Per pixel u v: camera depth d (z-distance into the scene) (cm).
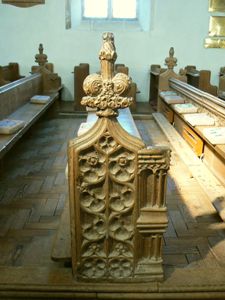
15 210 262
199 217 254
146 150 154
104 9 714
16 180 319
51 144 435
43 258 202
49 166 357
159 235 170
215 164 319
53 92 588
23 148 416
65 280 178
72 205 164
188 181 319
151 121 563
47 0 677
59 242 198
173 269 190
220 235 230
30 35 699
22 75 723
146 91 744
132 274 175
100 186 163
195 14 693
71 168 158
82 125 286
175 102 483
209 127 338
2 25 692
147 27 704
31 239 223
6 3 678
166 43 712
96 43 709
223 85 616
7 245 216
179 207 270
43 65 588
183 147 394
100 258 173
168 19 697
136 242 170
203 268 191
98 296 171
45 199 281
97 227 169
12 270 187
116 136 153
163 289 173
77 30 701
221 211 246
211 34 704
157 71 652
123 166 159
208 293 174
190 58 721
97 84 147
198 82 584
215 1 683
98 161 158
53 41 704
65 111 612
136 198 163
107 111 151
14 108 414
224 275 185
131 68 729
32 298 174
